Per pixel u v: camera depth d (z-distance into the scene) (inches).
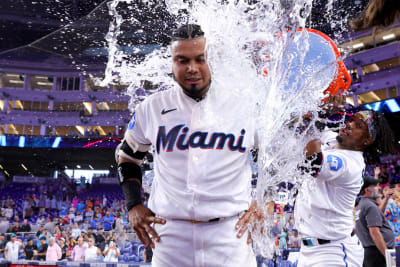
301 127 68.0
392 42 893.8
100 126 1223.5
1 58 1194.6
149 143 62.3
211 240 53.2
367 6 35.2
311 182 80.2
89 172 1274.6
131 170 62.3
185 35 51.7
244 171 56.7
